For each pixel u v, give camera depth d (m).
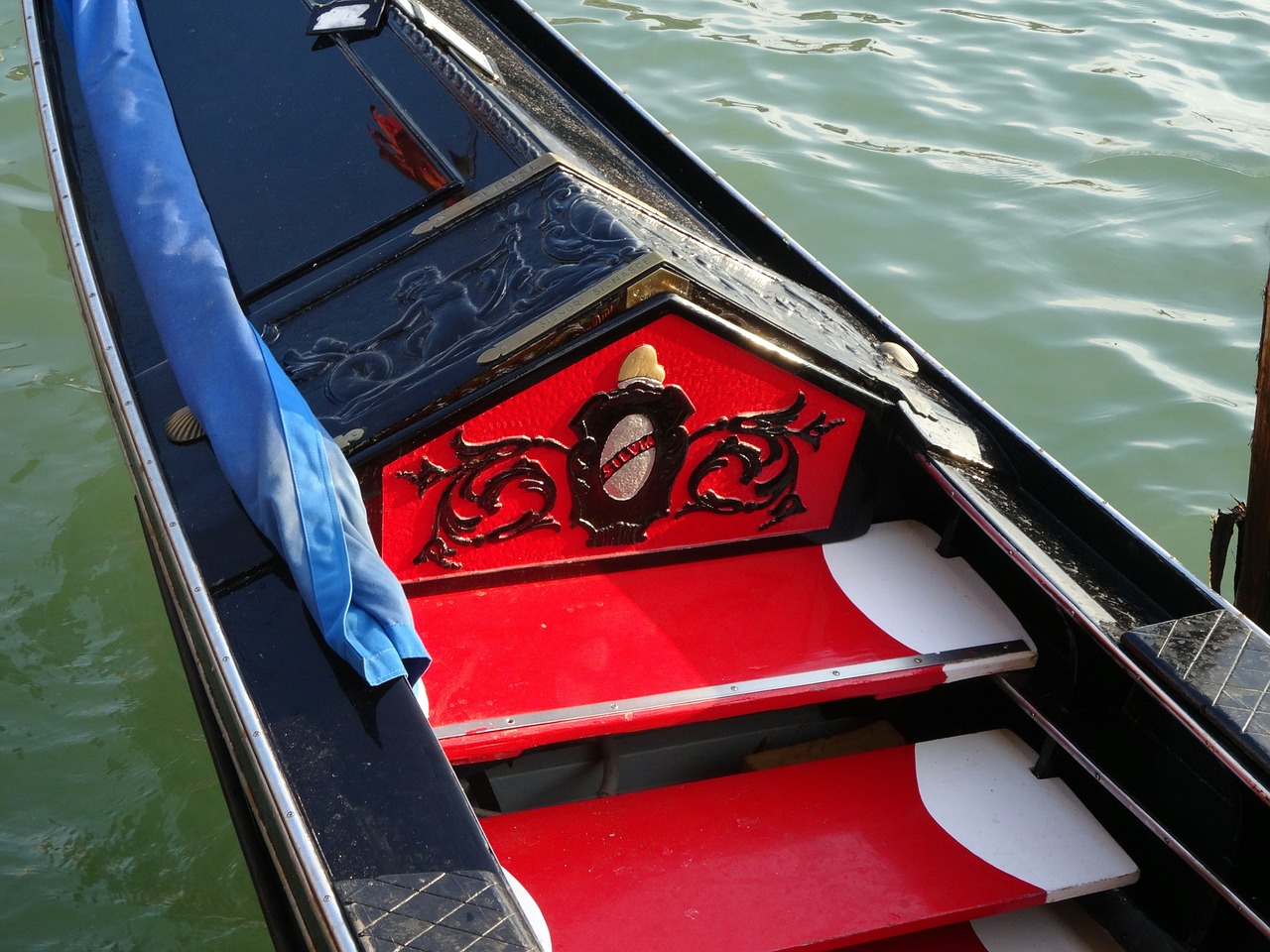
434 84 3.05
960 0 7.12
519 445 2.35
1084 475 4.10
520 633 2.41
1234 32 6.77
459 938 1.61
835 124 5.89
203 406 2.18
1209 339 4.64
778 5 7.02
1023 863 2.29
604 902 2.14
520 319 2.32
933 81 6.26
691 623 2.48
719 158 5.57
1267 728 1.98
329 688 1.90
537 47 4.01
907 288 4.86
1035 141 5.79
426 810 1.75
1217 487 4.06
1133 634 2.17
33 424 4.13
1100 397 4.39
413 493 2.33
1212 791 2.21
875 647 2.47
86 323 2.86
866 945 2.34
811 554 2.71
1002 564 2.66
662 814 2.32
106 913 2.87
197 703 2.76
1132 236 5.14
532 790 2.57
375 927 1.62
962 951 2.35
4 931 2.81
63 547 3.74
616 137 3.74
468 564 2.47
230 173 3.02
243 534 2.12
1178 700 2.08
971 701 2.75
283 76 3.26
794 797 2.39
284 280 2.69
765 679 2.36
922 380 2.91
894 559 2.72
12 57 6.07
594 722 2.23
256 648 1.96
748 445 2.54
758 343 2.40
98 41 3.38
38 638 3.48
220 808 3.10
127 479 3.98
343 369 2.38
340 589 1.94
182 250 2.54
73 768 3.17
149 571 3.69
